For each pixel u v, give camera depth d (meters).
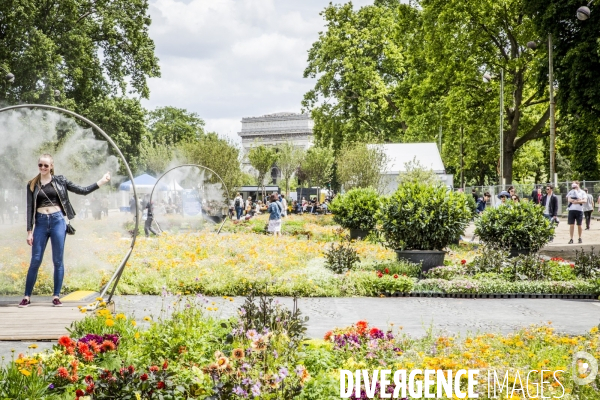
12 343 7.49
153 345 6.39
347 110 59.41
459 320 10.43
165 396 4.88
